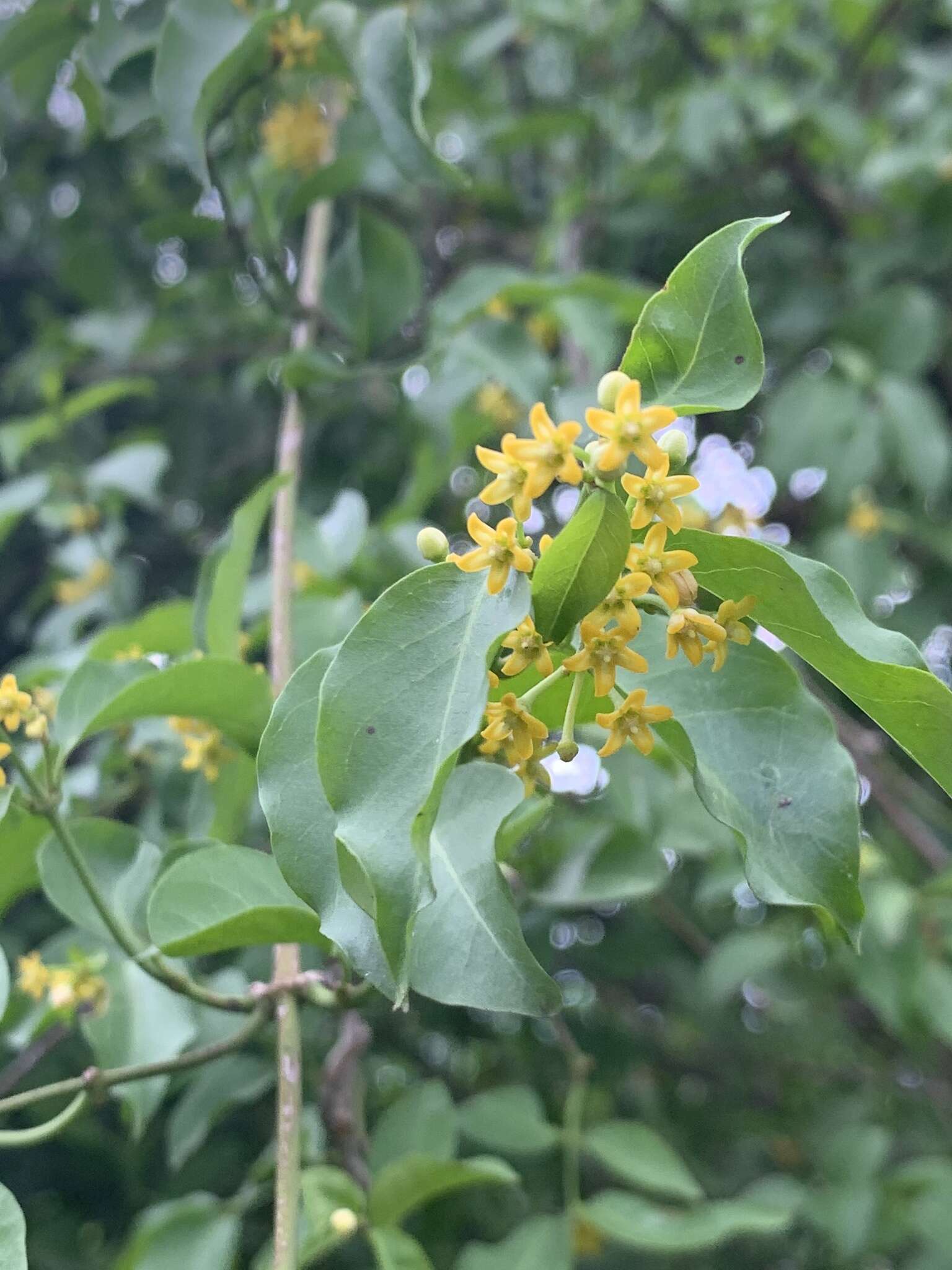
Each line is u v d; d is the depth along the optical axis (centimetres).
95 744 37
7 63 34
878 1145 40
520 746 15
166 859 23
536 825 19
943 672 50
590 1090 52
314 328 32
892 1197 40
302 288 34
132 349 48
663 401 15
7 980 20
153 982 24
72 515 42
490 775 17
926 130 48
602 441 14
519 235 54
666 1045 59
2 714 20
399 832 13
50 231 58
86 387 54
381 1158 28
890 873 39
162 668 21
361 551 34
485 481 47
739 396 15
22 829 22
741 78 46
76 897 22
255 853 19
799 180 50
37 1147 49
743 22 54
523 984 15
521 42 52
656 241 53
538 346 34
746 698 18
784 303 49
